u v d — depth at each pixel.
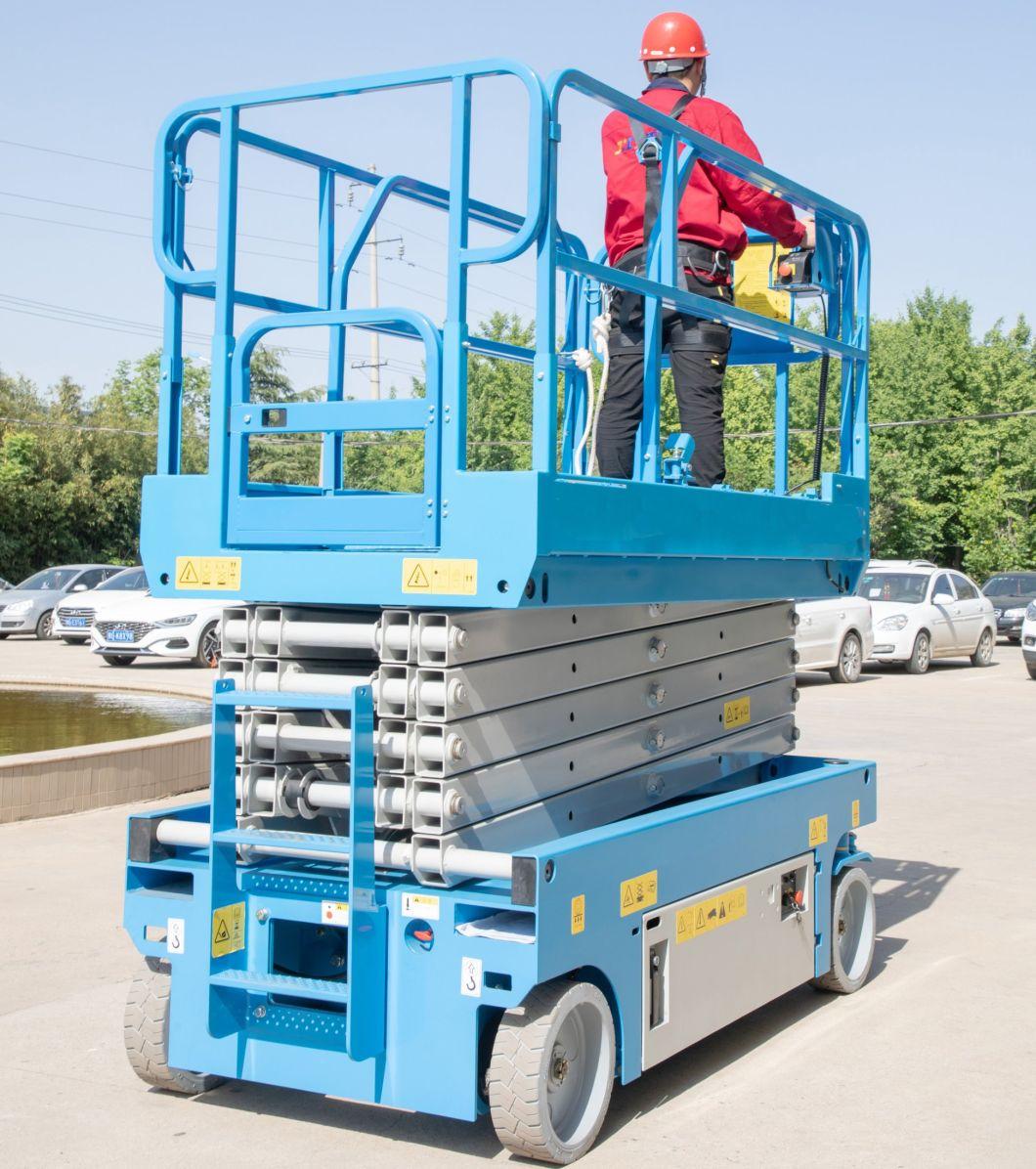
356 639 4.16
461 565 3.96
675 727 5.47
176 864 4.41
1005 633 28.23
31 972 5.96
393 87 4.16
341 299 5.18
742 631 6.04
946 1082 4.82
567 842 4.10
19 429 46.50
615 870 4.23
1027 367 59.41
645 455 4.81
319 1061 4.20
